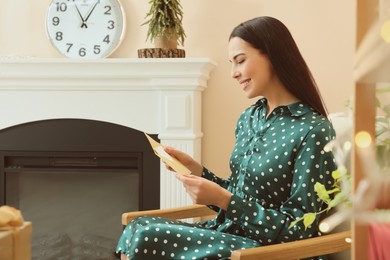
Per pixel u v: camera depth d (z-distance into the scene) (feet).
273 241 5.58
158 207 9.89
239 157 6.49
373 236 2.79
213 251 5.49
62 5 10.39
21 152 10.17
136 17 10.36
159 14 9.57
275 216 5.57
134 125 9.86
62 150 10.11
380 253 2.76
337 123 6.54
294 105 6.09
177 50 9.62
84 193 10.57
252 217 5.58
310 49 9.97
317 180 5.63
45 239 10.61
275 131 6.07
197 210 6.86
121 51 10.41
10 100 10.09
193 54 10.24
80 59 9.55
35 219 10.63
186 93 9.66
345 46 9.87
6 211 3.90
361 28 2.76
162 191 9.79
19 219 3.94
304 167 5.66
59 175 10.57
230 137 10.24
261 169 5.98
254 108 6.79
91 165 10.11
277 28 6.16
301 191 5.60
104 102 9.91
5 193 10.28
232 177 6.58
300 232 5.53
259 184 6.02
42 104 10.03
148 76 9.61
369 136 2.77
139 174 9.93
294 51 6.19
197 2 10.19
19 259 3.88
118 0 10.24
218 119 10.25
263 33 6.13
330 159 5.68
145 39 10.35
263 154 6.04
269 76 6.21
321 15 9.92
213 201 5.64
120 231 10.53
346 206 3.46
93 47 10.34
